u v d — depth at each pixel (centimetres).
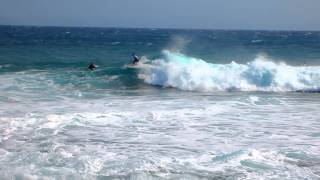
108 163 4266
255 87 9762
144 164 4247
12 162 4225
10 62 15288
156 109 7012
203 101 7894
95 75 11312
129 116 6406
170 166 4206
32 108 6956
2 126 5659
